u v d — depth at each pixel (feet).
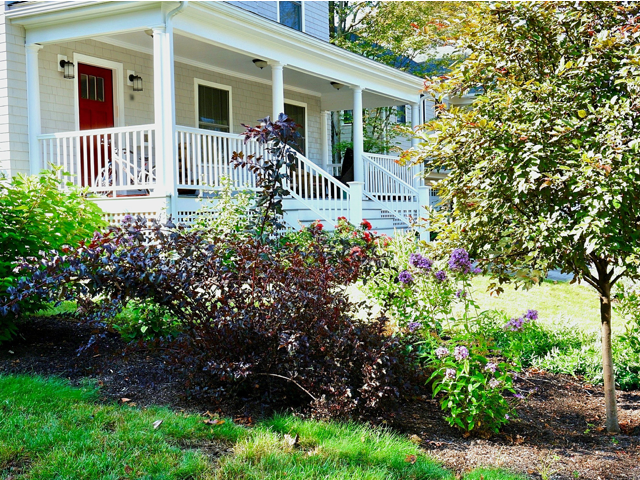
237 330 13.42
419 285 17.85
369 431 12.49
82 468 10.13
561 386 16.97
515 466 11.64
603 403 15.84
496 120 12.90
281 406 13.66
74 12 30.07
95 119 35.65
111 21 30.01
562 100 12.55
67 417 12.15
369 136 76.07
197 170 35.55
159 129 29.14
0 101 31.07
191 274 14.11
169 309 14.56
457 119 13.16
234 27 32.91
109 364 15.70
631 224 11.93
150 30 30.25
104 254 13.93
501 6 13.38
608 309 13.92
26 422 11.76
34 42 31.50
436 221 15.23
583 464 11.85
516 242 13.00
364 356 13.33
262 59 36.40
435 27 15.75
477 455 12.13
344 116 78.69
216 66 42.29
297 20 51.93
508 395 15.94
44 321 20.13
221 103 43.91
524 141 11.99
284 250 15.97
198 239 14.51
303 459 10.85
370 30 78.95
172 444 11.27
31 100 31.65
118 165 34.32
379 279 18.25
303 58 39.04
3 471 10.02
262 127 15.64
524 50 13.60
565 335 20.36
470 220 13.29
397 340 14.24
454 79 14.26
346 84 44.45
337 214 36.99
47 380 14.46
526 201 12.53
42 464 10.19
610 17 13.41
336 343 13.43
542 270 12.69
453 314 23.35
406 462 11.26
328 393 13.25
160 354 16.49
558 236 11.60
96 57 35.32
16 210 17.69
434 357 14.29
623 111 11.21
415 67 81.00
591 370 17.60
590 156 10.90
